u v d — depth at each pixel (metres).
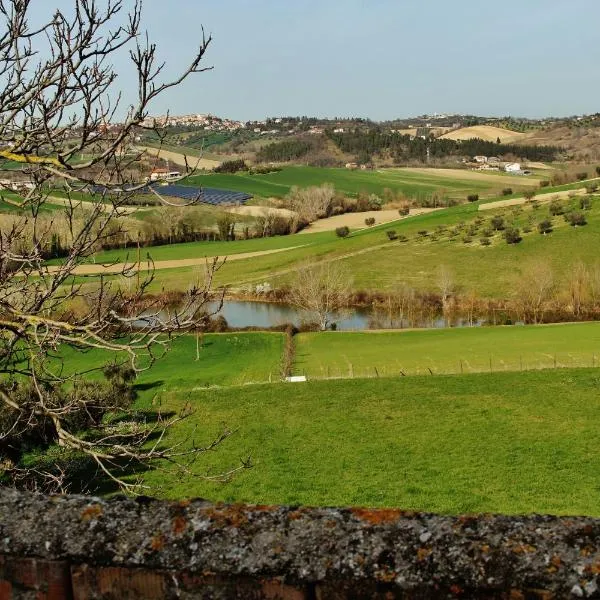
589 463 30.02
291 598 2.87
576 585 2.67
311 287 70.06
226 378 49.03
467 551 2.82
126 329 7.03
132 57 5.64
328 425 37.19
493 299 77.44
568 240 92.75
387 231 109.31
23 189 7.28
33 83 6.51
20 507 3.23
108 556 2.99
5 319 6.81
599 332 55.94
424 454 32.47
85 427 8.36
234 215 128.88
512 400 38.91
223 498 28.22
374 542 2.90
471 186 180.00
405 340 58.81
